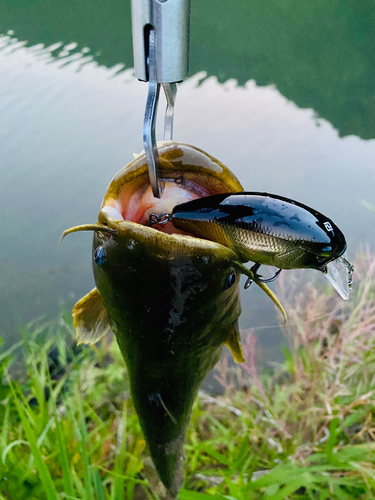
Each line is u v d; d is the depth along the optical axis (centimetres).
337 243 16
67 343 59
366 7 151
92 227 17
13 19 140
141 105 96
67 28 133
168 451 29
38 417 45
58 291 63
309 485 39
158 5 14
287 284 60
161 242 17
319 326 54
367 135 89
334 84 109
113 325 22
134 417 48
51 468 43
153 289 18
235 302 21
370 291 54
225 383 51
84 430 38
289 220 16
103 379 55
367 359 48
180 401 24
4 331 60
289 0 156
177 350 20
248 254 17
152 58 15
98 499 36
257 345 57
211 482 45
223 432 47
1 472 40
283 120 93
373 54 125
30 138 87
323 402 47
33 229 71
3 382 52
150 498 41
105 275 19
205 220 17
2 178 79
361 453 41
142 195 19
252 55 124
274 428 49
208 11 149
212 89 106
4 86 103
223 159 81
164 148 19
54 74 109
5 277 64
